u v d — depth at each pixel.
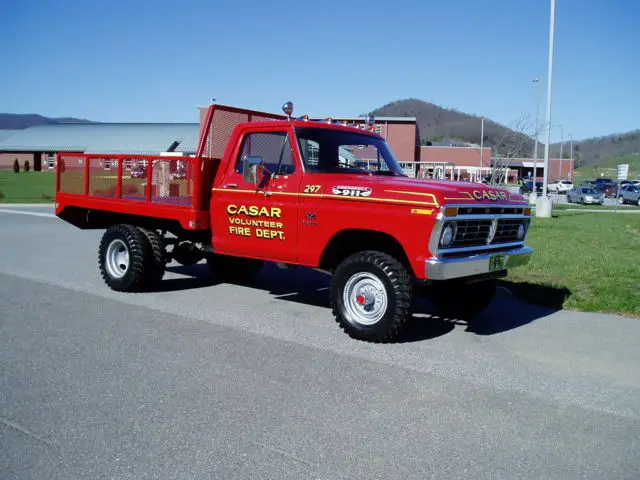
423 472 3.63
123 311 7.45
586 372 5.53
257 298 8.44
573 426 4.34
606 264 11.59
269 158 7.28
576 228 21.25
